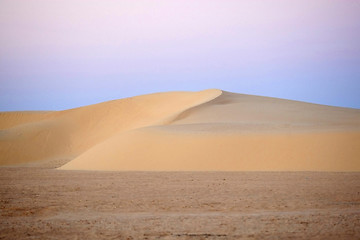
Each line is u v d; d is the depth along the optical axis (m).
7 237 10.34
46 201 16.44
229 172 29.38
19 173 31.34
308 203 15.23
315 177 24.48
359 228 10.83
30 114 98.88
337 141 33.62
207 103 66.00
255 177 25.19
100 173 29.97
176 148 36.78
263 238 9.90
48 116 93.62
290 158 32.62
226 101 69.25
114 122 77.38
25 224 11.88
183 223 11.70
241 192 18.53
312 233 10.34
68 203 15.91
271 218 12.21
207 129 41.59
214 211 13.98
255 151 34.31
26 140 72.06
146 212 13.95
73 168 39.12
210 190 19.41
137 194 18.28
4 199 17.03
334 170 30.25
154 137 39.41
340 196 16.83
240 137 36.69
